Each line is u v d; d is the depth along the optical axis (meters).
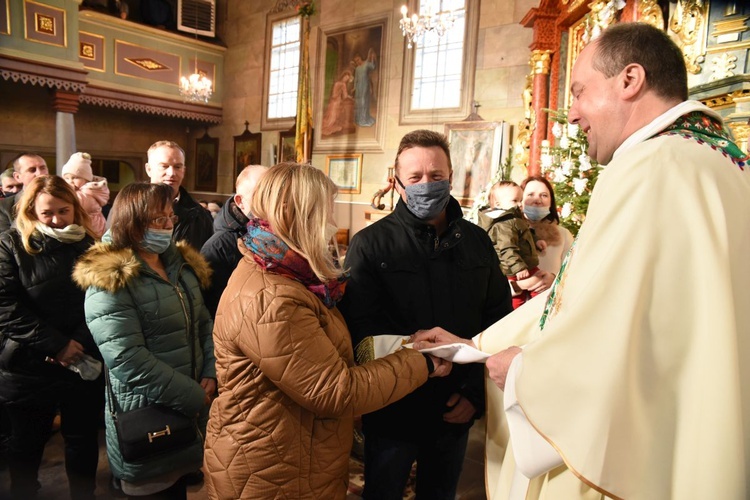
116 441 1.83
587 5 5.93
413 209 1.57
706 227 0.90
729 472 0.84
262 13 13.13
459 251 1.63
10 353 2.01
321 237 1.22
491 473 1.53
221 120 14.22
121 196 1.90
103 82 11.83
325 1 11.72
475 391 1.56
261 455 1.20
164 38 12.81
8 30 9.03
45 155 11.88
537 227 3.25
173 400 1.77
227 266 2.39
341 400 1.14
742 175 0.98
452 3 9.66
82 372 2.05
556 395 0.96
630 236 0.94
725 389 0.85
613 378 0.91
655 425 0.91
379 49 10.80
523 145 7.80
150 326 1.83
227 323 1.19
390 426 1.58
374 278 1.57
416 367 1.31
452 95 9.73
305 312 1.17
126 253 1.81
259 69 13.30
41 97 11.62
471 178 9.32
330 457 1.28
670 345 0.91
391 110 10.69
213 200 14.48
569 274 1.05
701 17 3.59
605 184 1.03
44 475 2.46
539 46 7.15
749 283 0.92
